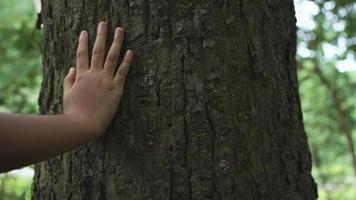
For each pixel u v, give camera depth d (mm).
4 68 3557
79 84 1109
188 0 1134
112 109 1116
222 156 1117
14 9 4766
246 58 1156
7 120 997
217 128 1120
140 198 1117
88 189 1153
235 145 1128
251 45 1166
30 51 3543
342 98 3695
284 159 1192
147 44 1134
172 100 1122
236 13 1158
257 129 1151
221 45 1138
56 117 1054
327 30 3230
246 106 1146
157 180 1114
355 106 3707
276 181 1168
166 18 1132
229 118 1128
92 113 1091
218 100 1124
